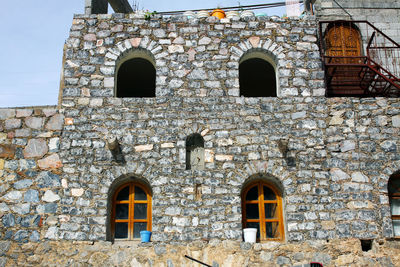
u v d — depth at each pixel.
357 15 18.27
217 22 16.34
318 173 14.88
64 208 14.49
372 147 15.19
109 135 15.20
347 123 15.41
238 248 14.11
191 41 16.12
